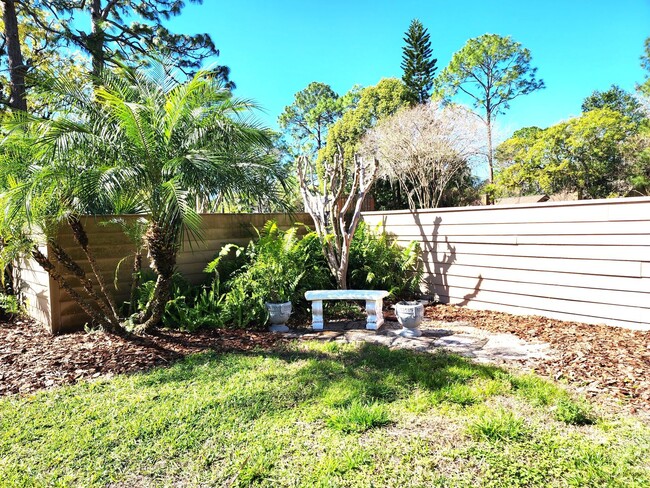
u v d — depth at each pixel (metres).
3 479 2.09
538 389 2.93
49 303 4.90
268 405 2.84
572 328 4.52
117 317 4.86
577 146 18.92
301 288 5.69
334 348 4.09
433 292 6.38
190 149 4.35
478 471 2.05
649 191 18.16
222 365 3.66
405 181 19.86
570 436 2.32
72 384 3.36
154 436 2.47
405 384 3.13
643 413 2.57
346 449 2.27
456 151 18.11
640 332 4.20
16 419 2.74
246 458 2.22
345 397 2.90
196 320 4.87
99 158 4.08
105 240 5.20
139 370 3.62
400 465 2.11
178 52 13.27
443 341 4.32
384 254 6.56
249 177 4.54
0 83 10.12
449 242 6.13
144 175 4.00
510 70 26.64
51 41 11.34
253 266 5.52
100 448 2.36
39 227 4.36
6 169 4.15
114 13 13.16
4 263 4.54
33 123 4.34
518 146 21.30
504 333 4.56
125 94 4.57
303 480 2.03
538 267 5.12
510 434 2.32
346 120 23.66
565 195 20.22
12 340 4.68
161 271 4.41
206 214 6.12
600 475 1.97
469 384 3.09
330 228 6.48
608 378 3.08
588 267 4.68
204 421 2.63
